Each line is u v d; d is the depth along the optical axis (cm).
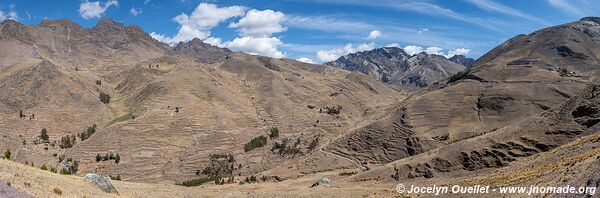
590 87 12531
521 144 12194
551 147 11575
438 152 13650
